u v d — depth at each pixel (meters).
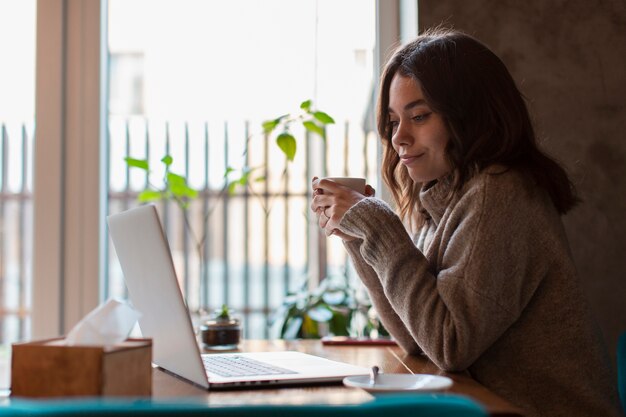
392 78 1.58
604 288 2.04
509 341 1.35
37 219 2.27
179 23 2.55
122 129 2.61
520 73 2.07
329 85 2.49
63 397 0.88
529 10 2.07
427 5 2.06
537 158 1.44
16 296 2.50
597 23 2.08
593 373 1.33
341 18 2.48
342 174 2.64
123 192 2.66
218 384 1.05
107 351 0.88
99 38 2.30
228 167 2.36
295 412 0.55
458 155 1.42
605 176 2.06
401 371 1.29
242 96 2.58
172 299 1.06
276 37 2.53
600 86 2.07
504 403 0.92
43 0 2.29
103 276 2.32
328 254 2.76
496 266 1.28
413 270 1.30
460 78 1.43
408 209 1.74
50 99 2.28
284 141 2.22
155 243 1.05
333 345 1.71
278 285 2.84
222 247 2.87
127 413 0.54
